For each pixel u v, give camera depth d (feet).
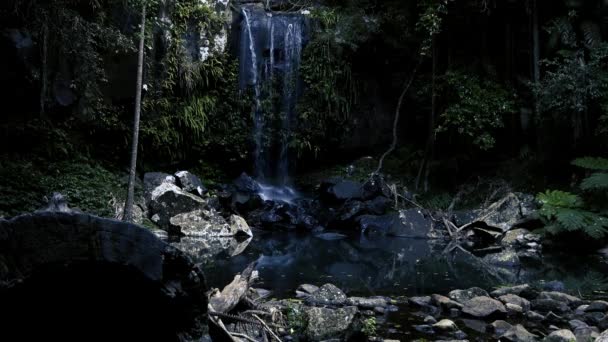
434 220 37.55
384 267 25.66
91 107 35.99
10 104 33.14
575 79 35.86
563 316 17.29
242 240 32.89
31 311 8.31
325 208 39.75
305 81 44.45
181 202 34.81
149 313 8.75
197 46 41.60
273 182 44.62
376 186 40.52
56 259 7.51
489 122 40.14
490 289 21.09
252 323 14.32
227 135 43.16
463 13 43.11
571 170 39.19
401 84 46.11
